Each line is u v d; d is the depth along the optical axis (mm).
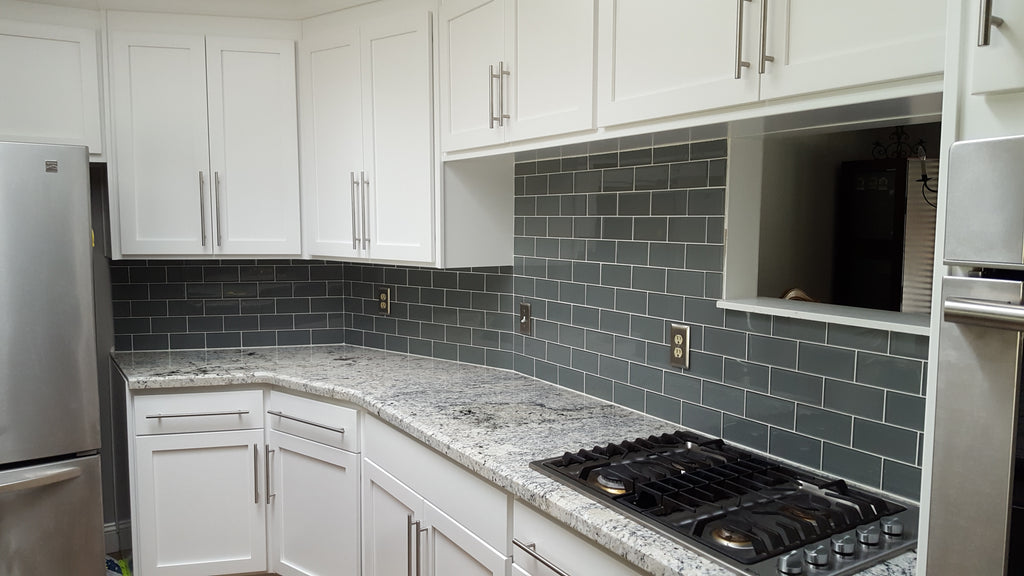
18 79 2564
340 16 2691
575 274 2330
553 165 2389
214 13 2781
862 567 1157
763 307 1711
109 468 3176
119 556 3182
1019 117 778
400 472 2117
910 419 1446
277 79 2840
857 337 1536
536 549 1529
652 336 2055
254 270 3254
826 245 2336
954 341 792
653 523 1296
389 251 2586
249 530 2711
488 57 2109
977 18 805
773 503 1412
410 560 2008
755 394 1768
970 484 787
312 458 2533
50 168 2242
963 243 770
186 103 2775
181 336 3199
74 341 2318
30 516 2279
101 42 2707
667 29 1521
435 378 2566
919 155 2420
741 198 1837
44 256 2244
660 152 1995
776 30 1291
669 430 1945
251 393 2672
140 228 2771
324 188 2814
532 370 2566
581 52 1756
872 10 1146
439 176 2395
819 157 2271
